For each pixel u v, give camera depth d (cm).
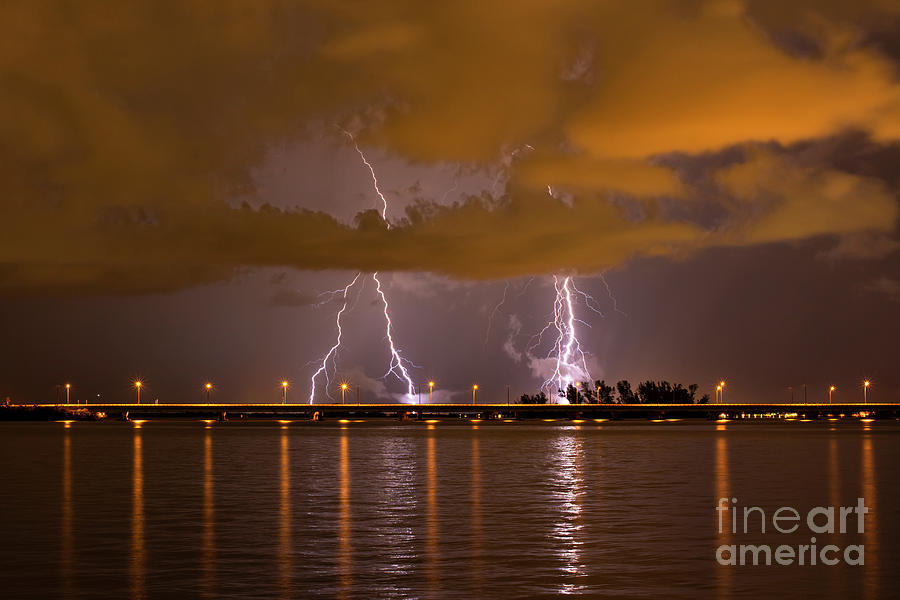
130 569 2802
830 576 2711
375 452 9406
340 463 7594
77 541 3306
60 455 8906
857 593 2511
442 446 10844
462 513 4088
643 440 12862
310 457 8481
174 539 3344
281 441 12469
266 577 2684
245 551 3094
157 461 7900
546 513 4078
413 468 6956
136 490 5178
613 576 2695
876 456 8544
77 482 5709
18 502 4556
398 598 2439
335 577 2680
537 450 9794
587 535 3425
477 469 6856
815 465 7262
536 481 5753
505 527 3634
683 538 3359
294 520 3862
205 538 3366
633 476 6159
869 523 3762
